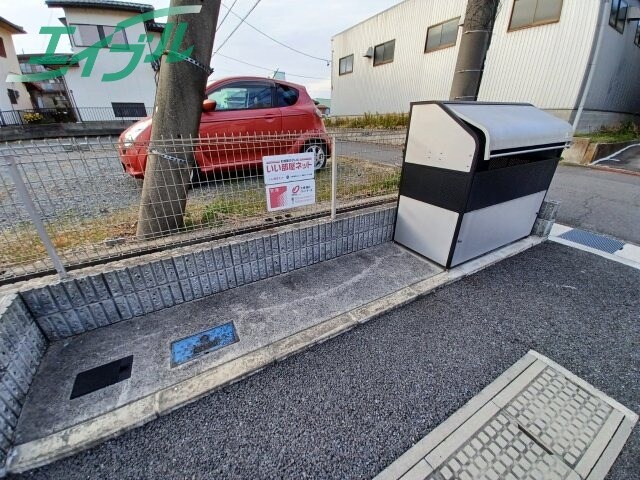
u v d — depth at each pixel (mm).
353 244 2850
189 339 1854
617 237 3285
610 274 2574
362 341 1896
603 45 7398
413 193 2689
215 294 2268
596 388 1562
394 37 11531
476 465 1231
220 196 2576
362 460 1261
